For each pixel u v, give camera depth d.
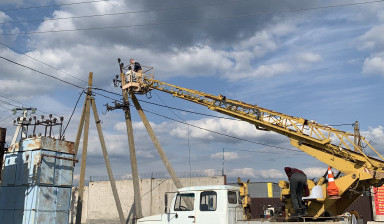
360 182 12.54
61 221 13.56
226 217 9.66
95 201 37.16
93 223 36.62
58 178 13.82
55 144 13.98
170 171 28.28
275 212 12.59
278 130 19.31
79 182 25.97
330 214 12.02
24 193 13.27
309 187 11.95
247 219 10.32
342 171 15.98
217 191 9.95
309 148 17.58
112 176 28.78
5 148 15.08
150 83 29.52
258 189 37.12
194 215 9.98
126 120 30.67
